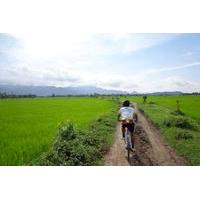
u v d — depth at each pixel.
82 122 18.33
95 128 15.45
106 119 19.09
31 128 15.96
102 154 10.60
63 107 35.22
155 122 18.89
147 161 10.02
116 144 12.23
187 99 52.06
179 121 16.53
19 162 9.27
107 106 37.38
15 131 14.92
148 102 43.25
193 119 20.89
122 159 10.06
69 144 10.02
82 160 9.57
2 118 21.59
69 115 23.86
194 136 13.76
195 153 10.78
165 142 13.12
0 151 10.51
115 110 28.66
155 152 11.19
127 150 10.04
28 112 27.23
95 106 37.31
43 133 14.21
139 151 11.23
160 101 45.94
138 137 14.34
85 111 28.41
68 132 10.93
